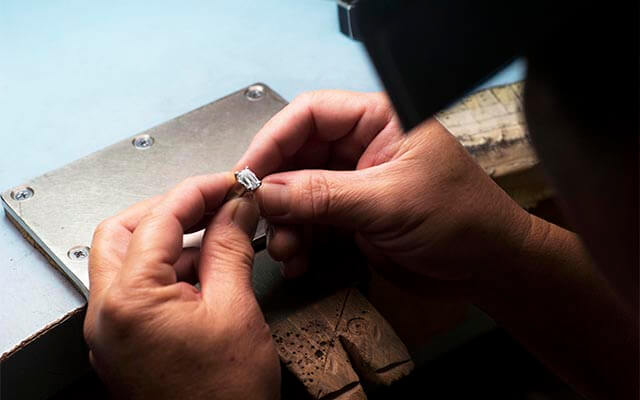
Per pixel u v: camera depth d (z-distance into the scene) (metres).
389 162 0.36
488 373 0.58
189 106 0.48
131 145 0.43
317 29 0.54
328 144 0.40
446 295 0.41
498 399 0.56
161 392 0.30
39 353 0.35
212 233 0.33
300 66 0.51
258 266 0.39
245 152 0.41
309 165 0.41
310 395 0.34
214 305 0.31
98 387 0.40
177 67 0.51
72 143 0.45
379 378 0.35
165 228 0.31
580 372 0.42
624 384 0.41
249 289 0.32
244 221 0.34
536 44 0.18
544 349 0.42
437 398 0.56
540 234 0.39
